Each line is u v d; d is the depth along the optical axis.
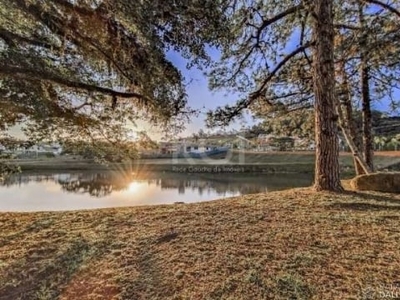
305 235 3.74
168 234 3.92
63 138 6.11
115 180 19.67
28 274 3.17
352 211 4.69
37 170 22.12
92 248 3.66
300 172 24.06
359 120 10.05
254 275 2.85
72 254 3.54
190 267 3.06
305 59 8.45
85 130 6.19
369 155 9.14
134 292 2.73
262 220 4.34
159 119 6.21
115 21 4.41
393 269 2.88
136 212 5.11
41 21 4.37
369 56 7.62
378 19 7.38
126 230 4.20
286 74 8.71
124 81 5.55
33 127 5.58
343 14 8.09
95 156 7.05
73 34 4.70
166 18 4.25
